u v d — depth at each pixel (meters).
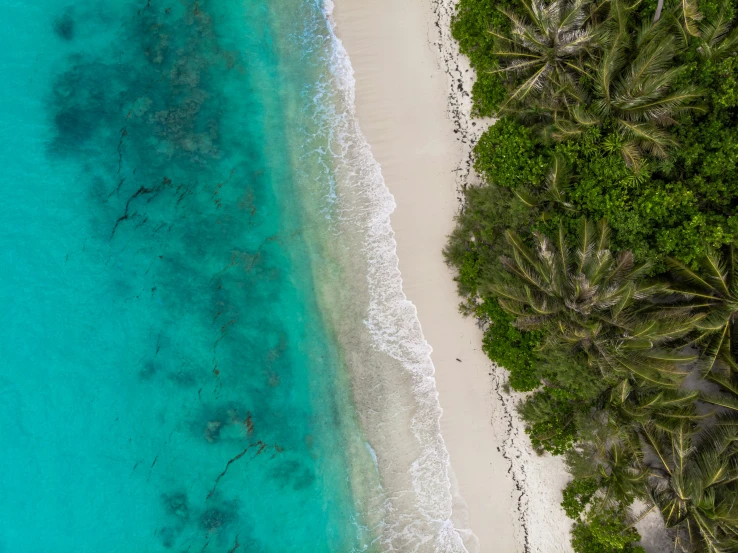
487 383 14.84
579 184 12.54
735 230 11.48
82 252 14.79
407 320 15.05
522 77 13.12
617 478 12.98
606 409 12.91
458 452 14.97
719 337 12.01
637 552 13.27
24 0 14.71
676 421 12.23
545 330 12.66
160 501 14.78
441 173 14.92
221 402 14.96
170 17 14.98
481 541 14.92
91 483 14.69
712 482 11.89
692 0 11.06
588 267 11.82
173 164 14.97
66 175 14.74
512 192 13.47
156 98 14.90
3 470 14.59
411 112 14.95
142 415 14.85
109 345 14.82
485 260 14.03
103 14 14.88
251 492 14.98
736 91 11.16
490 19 13.54
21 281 14.74
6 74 14.69
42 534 14.59
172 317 14.95
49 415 14.68
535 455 14.62
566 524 14.40
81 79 14.77
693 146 11.59
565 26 11.36
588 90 12.11
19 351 14.69
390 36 14.93
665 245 11.88
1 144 14.69
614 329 12.01
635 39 11.75
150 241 14.95
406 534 15.05
